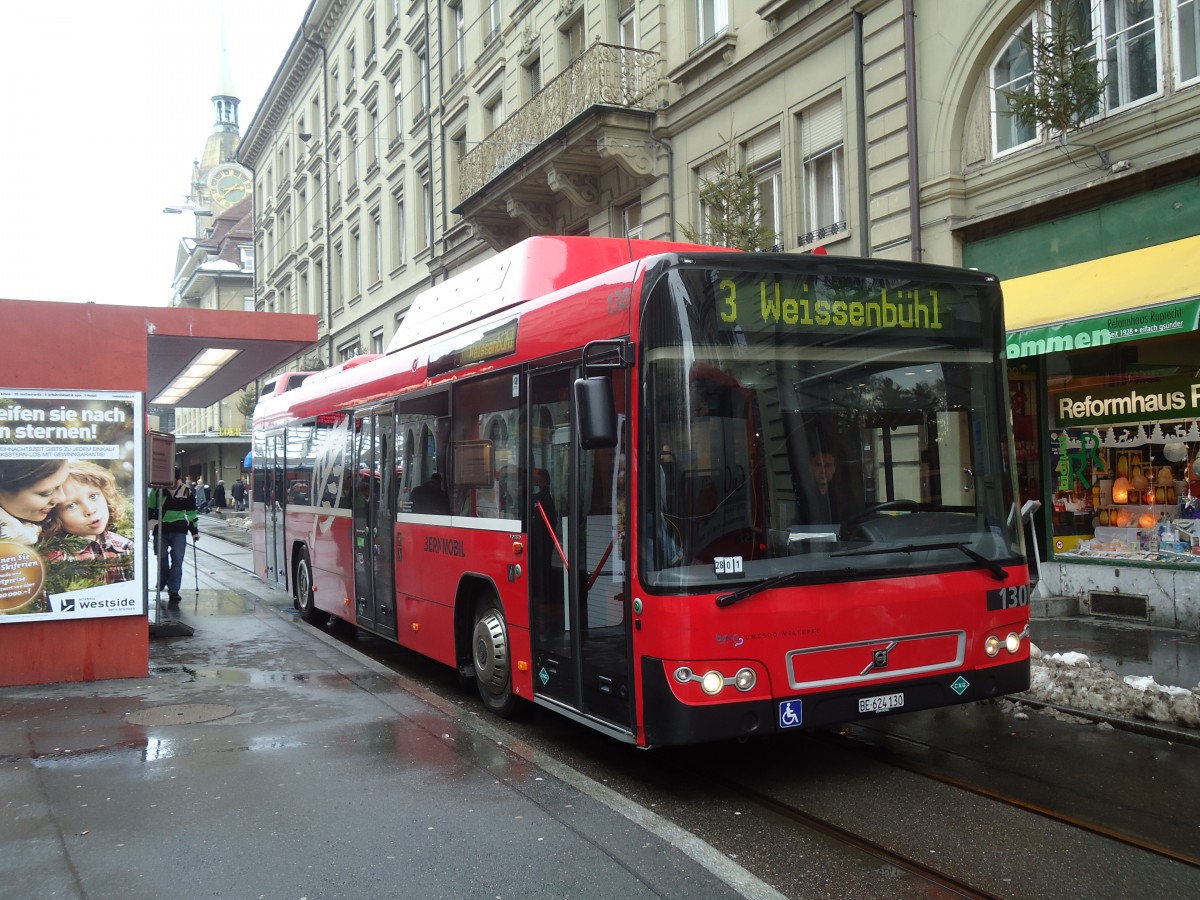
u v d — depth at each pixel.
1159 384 10.13
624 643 5.35
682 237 16.38
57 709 7.09
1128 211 9.83
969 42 11.43
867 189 12.88
